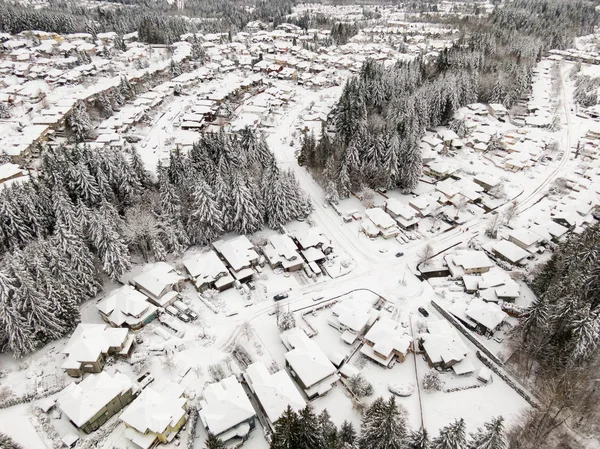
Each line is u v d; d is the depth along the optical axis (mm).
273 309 75625
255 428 56406
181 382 62250
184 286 80250
